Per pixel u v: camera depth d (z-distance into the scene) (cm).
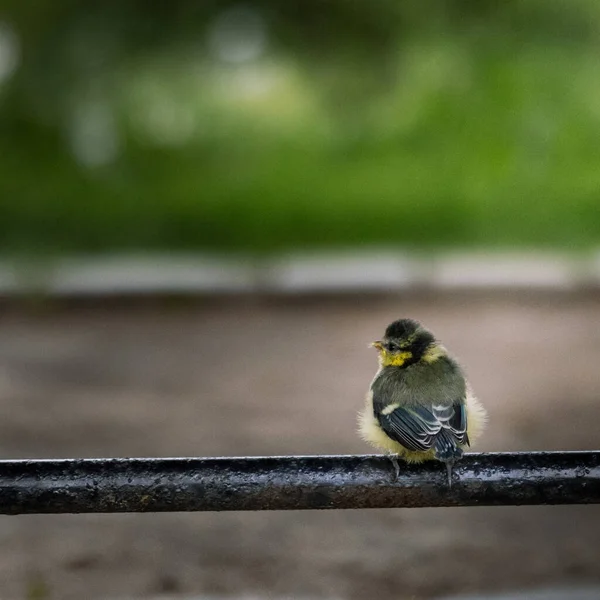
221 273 1978
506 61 3322
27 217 2633
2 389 1359
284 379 1395
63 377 1421
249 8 3869
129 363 1500
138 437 1144
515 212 2475
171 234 2433
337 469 448
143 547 841
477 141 3086
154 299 1908
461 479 448
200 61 3825
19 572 789
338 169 3169
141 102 3703
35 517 913
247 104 3744
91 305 1894
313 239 2352
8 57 3700
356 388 1347
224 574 780
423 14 3584
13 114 3622
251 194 2883
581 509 914
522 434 1138
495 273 1914
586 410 1232
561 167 2880
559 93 3169
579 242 2216
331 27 3722
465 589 740
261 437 1139
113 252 2259
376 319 1759
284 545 840
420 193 2714
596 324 1694
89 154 3538
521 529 867
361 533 862
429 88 3362
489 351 1525
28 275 1964
